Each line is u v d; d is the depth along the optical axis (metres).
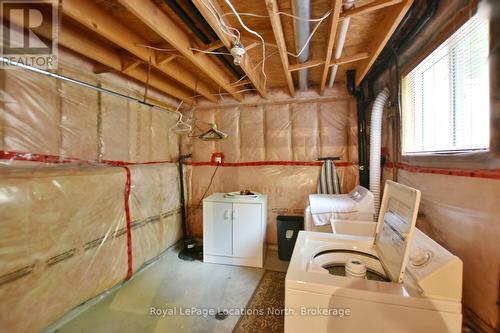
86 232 1.93
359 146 2.88
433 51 1.57
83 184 1.91
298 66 2.07
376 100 2.43
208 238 2.90
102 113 2.42
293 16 1.39
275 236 3.32
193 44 1.87
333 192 3.06
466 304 1.28
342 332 1.02
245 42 1.90
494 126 1.11
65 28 1.69
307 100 3.22
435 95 1.67
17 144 1.70
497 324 1.10
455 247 1.39
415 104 1.95
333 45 1.76
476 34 1.26
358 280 1.07
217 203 2.87
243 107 3.46
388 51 2.08
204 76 2.79
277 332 1.72
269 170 3.35
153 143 3.20
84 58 2.21
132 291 2.25
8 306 1.43
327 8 1.52
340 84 3.09
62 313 1.75
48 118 1.90
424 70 1.81
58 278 1.71
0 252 1.39
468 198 1.28
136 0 1.31
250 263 2.78
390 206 1.37
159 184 2.96
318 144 3.21
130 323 1.82
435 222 1.59
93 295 2.01
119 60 2.18
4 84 1.62
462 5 1.27
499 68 1.07
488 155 1.15
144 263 2.67
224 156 3.55
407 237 1.05
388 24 1.55
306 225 2.48
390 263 1.19
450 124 1.51
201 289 2.29
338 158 3.10
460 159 1.36
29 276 1.53
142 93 2.99
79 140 2.18
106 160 2.47
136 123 2.90
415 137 1.97
